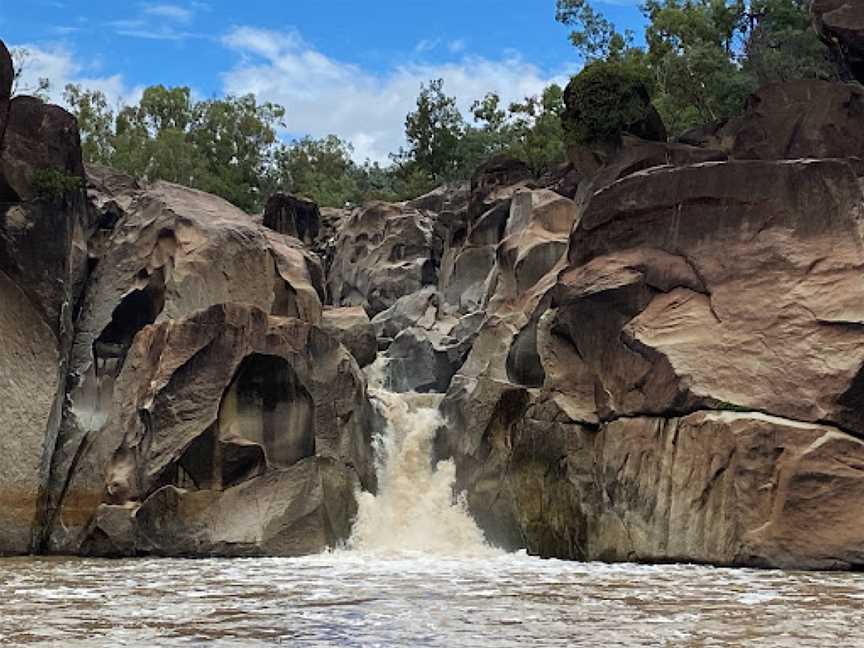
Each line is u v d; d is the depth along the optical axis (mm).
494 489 37594
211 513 35812
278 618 19875
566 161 63562
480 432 38469
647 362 33531
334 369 38219
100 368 41844
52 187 39969
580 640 17375
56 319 39281
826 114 42781
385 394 41812
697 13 70938
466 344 49062
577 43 81375
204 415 36688
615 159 45625
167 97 110938
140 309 43125
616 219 36344
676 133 65125
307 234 66875
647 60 72312
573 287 36094
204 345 37250
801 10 66500
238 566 31281
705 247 34375
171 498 35875
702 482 31188
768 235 33531
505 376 41750
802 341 31859
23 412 37812
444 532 38031
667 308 34312
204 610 21062
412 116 102875
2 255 38938
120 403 38688
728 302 33312
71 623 19391
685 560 31297
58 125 41250
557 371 36156
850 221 32844
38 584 26281
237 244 44562
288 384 37531
